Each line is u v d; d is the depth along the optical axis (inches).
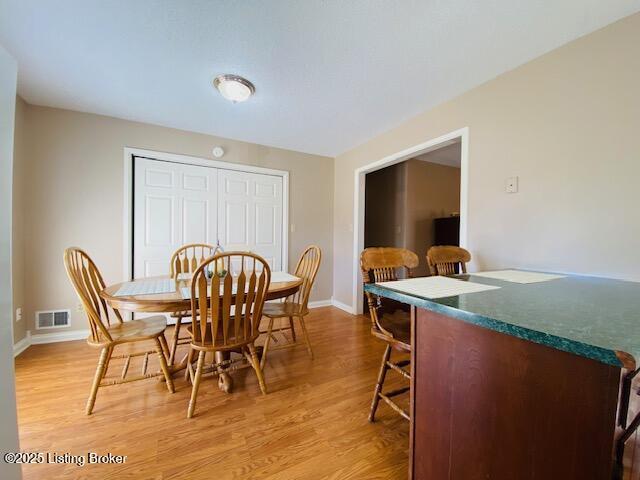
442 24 56.1
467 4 51.3
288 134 119.2
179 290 64.2
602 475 19.7
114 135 103.1
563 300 31.7
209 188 121.4
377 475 42.3
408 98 86.4
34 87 82.0
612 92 54.3
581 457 20.8
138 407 58.4
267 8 52.6
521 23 55.6
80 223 98.5
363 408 59.1
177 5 52.0
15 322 85.6
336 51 64.8
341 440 49.5
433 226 164.7
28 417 54.6
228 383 65.2
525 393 24.2
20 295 87.8
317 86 79.7
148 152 108.4
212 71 73.5
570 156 59.9
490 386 27.0
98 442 48.2
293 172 141.3
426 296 33.4
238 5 52.1
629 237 52.1
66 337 95.7
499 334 26.1
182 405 59.3
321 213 149.6
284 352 88.2
